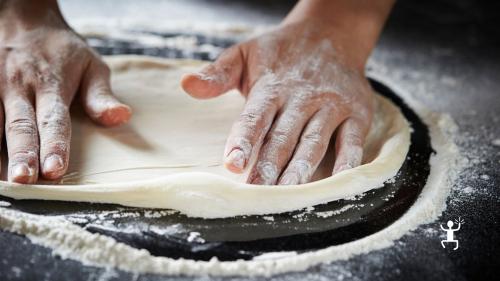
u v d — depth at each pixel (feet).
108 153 3.27
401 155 3.40
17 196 2.88
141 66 4.24
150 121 3.59
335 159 3.30
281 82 3.42
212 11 5.65
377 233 2.83
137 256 2.56
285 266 2.57
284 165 3.10
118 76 4.10
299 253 2.69
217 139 3.43
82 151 3.27
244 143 2.98
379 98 4.07
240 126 3.10
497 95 4.41
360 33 3.94
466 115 4.11
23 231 2.69
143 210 2.88
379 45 5.18
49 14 3.85
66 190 2.89
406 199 3.12
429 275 2.60
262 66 3.51
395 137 3.55
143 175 3.10
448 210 3.08
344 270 2.59
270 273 2.54
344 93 3.48
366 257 2.67
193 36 5.00
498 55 5.06
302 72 3.51
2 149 3.19
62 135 3.12
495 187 3.30
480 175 3.41
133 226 2.78
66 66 3.56
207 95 3.36
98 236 2.65
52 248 2.61
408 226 2.89
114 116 3.39
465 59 4.97
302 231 2.82
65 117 3.24
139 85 4.00
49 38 3.69
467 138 3.83
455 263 2.68
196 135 3.47
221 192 2.87
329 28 3.84
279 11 5.75
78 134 3.42
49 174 2.93
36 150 3.03
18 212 2.80
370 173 3.14
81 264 2.53
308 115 3.30
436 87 4.50
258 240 2.75
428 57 4.99
